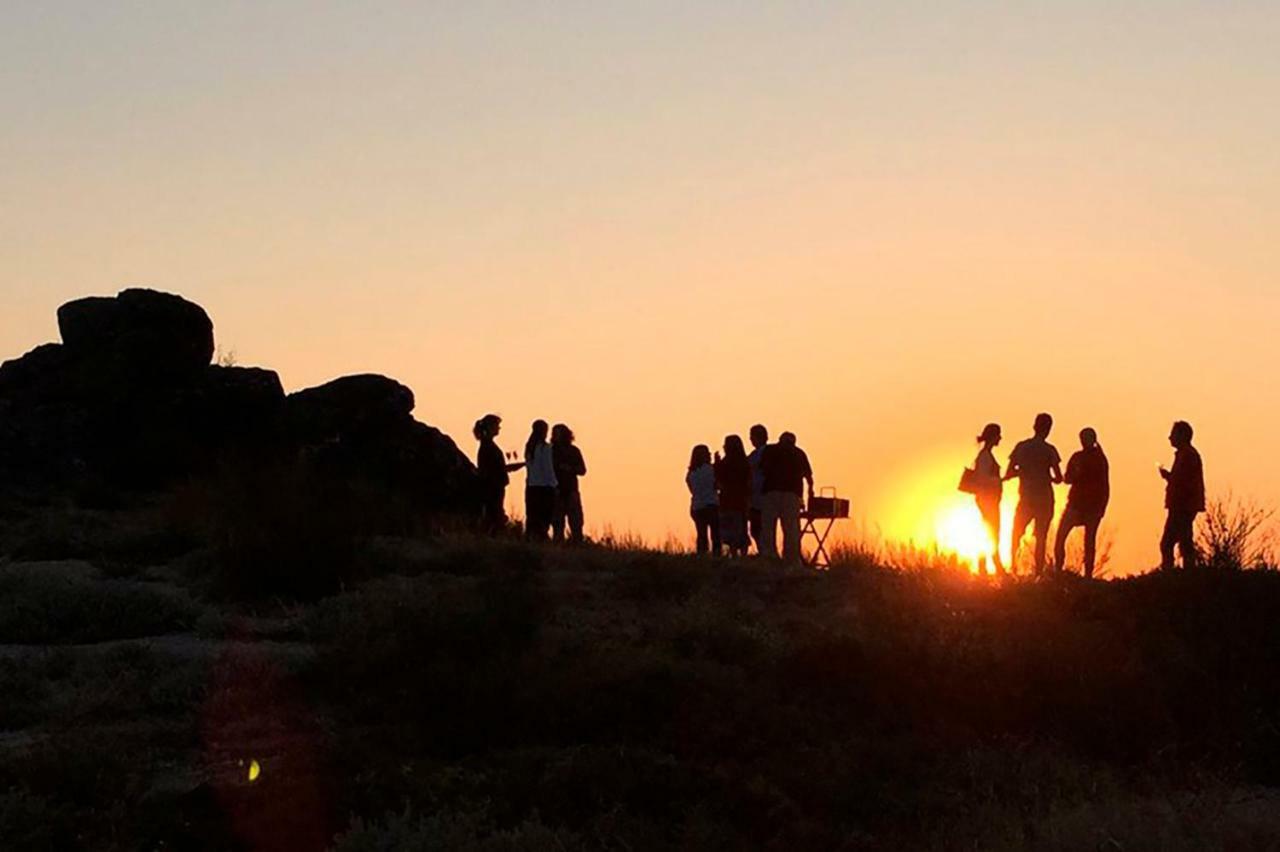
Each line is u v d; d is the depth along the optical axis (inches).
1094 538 1008.2
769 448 1072.8
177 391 1286.9
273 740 614.5
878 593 848.3
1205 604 808.3
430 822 504.7
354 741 604.4
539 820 525.7
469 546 1030.4
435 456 1299.2
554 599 869.8
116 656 721.0
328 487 1118.4
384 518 1114.1
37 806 513.0
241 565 900.0
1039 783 610.2
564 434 1184.2
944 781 613.9
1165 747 665.0
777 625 823.7
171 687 672.4
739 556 1066.1
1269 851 523.5
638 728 639.1
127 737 609.0
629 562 1014.4
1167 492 980.6
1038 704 698.8
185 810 534.0
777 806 562.6
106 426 1258.6
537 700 647.1
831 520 1136.2
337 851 492.1
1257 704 720.3
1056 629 782.5
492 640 725.3
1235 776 647.1
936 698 702.5
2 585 868.0
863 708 696.4
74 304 1325.0
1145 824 537.6
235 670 685.3
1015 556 1019.9
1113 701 695.7
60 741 585.6
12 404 1259.8
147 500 1202.6
